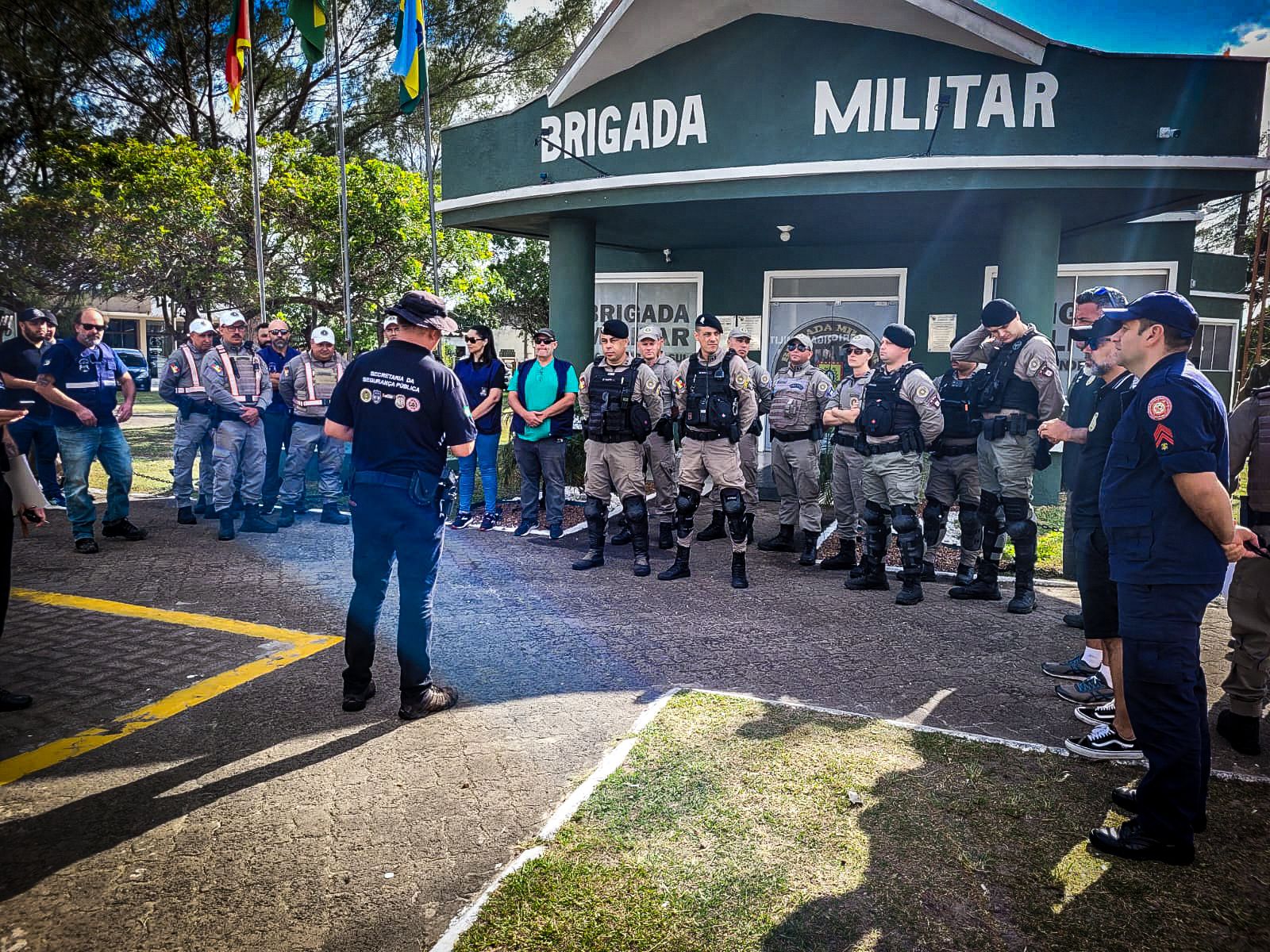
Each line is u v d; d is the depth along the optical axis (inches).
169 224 582.2
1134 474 110.7
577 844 109.0
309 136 786.8
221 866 106.4
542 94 367.6
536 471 300.8
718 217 386.9
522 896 98.6
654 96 343.9
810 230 421.7
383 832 114.0
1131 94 299.0
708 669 173.8
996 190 316.5
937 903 98.5
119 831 114.2
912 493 219.9
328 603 218.4
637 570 249.4
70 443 263.0
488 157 389.7
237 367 286.2
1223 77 297.4
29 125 726.5
